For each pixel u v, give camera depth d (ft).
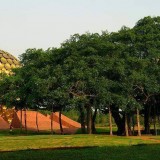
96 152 84.33
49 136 138.31
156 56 158.30
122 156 77.46
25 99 181.37
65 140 114.83
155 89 157.69
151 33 167.63
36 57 184.85
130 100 156.35
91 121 174.91
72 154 81.30
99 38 164.35
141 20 176.86
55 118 261.03
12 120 238.48
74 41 165.89
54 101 167.53
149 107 182.70
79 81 154.40
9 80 188.75
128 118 173.17
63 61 161.89
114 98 153.89
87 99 158.10
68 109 172.76
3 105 223.30
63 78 154.40
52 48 181.37
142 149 89.81
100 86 152.76
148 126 188.03
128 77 153.99
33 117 252.83
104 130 227.20
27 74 179.22
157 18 175.52
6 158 76.59
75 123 266.16
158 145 100.89
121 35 164.96
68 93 157.07
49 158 76.28
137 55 164.55
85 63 153.79
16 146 100.32
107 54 158.61
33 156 79.05
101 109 173.58
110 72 157.69
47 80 156.25
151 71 159.43
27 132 199.62
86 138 123.34
